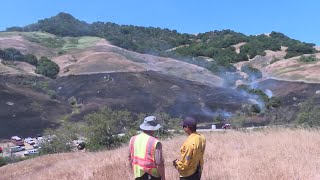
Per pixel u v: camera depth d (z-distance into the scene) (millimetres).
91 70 88688
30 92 71438
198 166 5992
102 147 31844
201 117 64312
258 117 55062
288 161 8688
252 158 9555
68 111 67000
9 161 38906
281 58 119750
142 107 69562
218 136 14586
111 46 120812
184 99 75000
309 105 41500
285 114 49938
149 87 80562
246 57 124250
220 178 8039
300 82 83625
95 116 34156
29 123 58469
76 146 40219
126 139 32594
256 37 145875
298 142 10844
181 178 5988
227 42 144500
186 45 149250
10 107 62312
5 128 55844
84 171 12078
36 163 23281
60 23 155625
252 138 13133
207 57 131375
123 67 90250
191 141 5910
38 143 44656
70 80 84875
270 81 91062
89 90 77875
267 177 7527
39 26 151375
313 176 7445
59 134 40844
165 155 11961
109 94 75875
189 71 100875
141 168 5344
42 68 88875
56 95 74562
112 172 10391
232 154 10602
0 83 70000
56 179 12852
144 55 118438
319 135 11852
